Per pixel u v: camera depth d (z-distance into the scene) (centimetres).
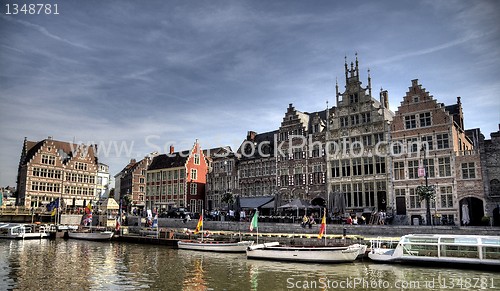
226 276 2706
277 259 3353
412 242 3031
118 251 4153
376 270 2842
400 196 4634
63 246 4678
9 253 4022
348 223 4194
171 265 3183
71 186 8450
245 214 5606
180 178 7538
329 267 2998
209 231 4731
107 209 6831
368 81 5088
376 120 4938
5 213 6656
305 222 4219
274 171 5891
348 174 5081
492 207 4025
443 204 4331
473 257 2792
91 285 2466
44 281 2594
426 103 4588
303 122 5756
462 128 5156
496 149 4094
